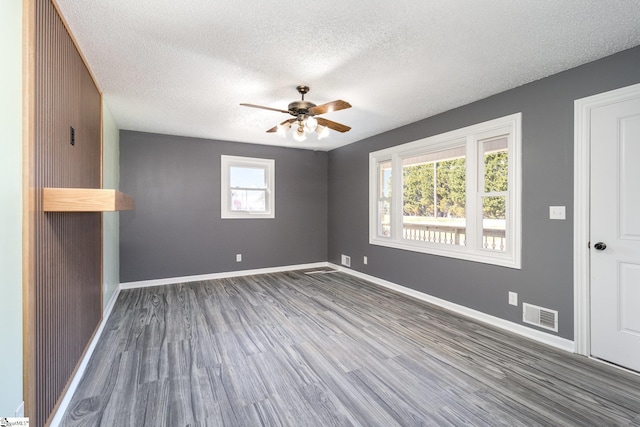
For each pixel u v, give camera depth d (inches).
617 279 86.9
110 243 135.6
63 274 68.8
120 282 169.2
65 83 70.7
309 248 230.5
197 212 190.2
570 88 95.7
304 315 128.0
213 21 71.7
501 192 116.9
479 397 72.6
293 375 82.4
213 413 67.2
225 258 199.3
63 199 59.1
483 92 115.5
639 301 83.1
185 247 186.7
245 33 76.8
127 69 96.1
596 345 90.9
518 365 87.3
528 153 106.7
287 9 67.5
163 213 180.5
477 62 92.0
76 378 77.2
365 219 192.7
